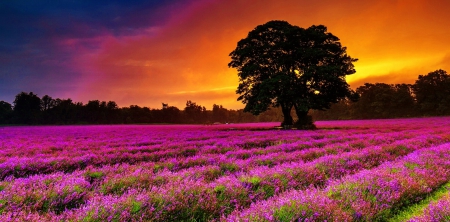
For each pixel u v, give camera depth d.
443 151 10.34
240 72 40.75
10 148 15.63
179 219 4.59
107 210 4.27
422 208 4.88
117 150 14.15
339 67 33.69
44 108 132.50
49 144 18.39
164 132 34.81
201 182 6.19
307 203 4.48
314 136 21.61
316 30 38.62
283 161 9.94
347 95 37.34
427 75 104.44
